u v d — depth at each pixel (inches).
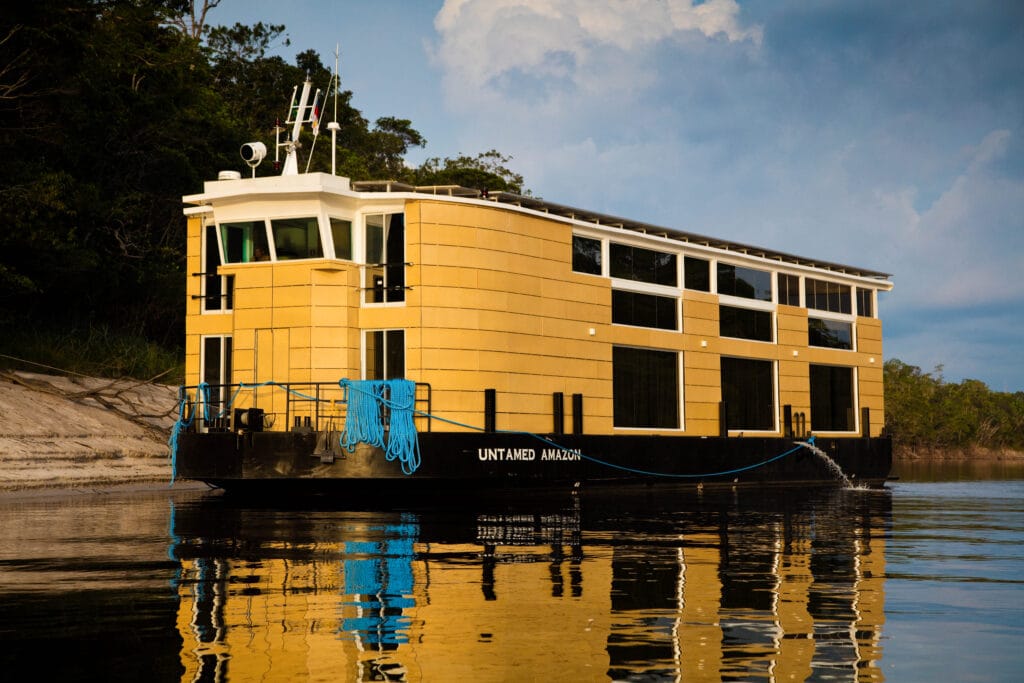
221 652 288.8
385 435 961.5
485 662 280.1
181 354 1812.3
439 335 1001.5
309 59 3253.0
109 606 353.7
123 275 1672.0
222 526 658.8
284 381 1001.5
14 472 1016.9
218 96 2107.5
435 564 466.0
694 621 335.9
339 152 2810.0
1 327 1485.0
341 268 1002.1
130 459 1180.5
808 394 1472.7
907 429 4288.9
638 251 1240.8
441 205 1013.2
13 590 385.7
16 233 1344.7
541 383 1084.5
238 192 1013.8
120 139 1669.5
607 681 262.5
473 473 998.4
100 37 1512.1
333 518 733.3
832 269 1571.1
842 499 1063.0
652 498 1031.6
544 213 1096.2
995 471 2354.8
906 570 458.9
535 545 550.6
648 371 1245.1
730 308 1366.9
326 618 335.3
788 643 305.7
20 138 1441.9
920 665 281.6
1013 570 461.1
